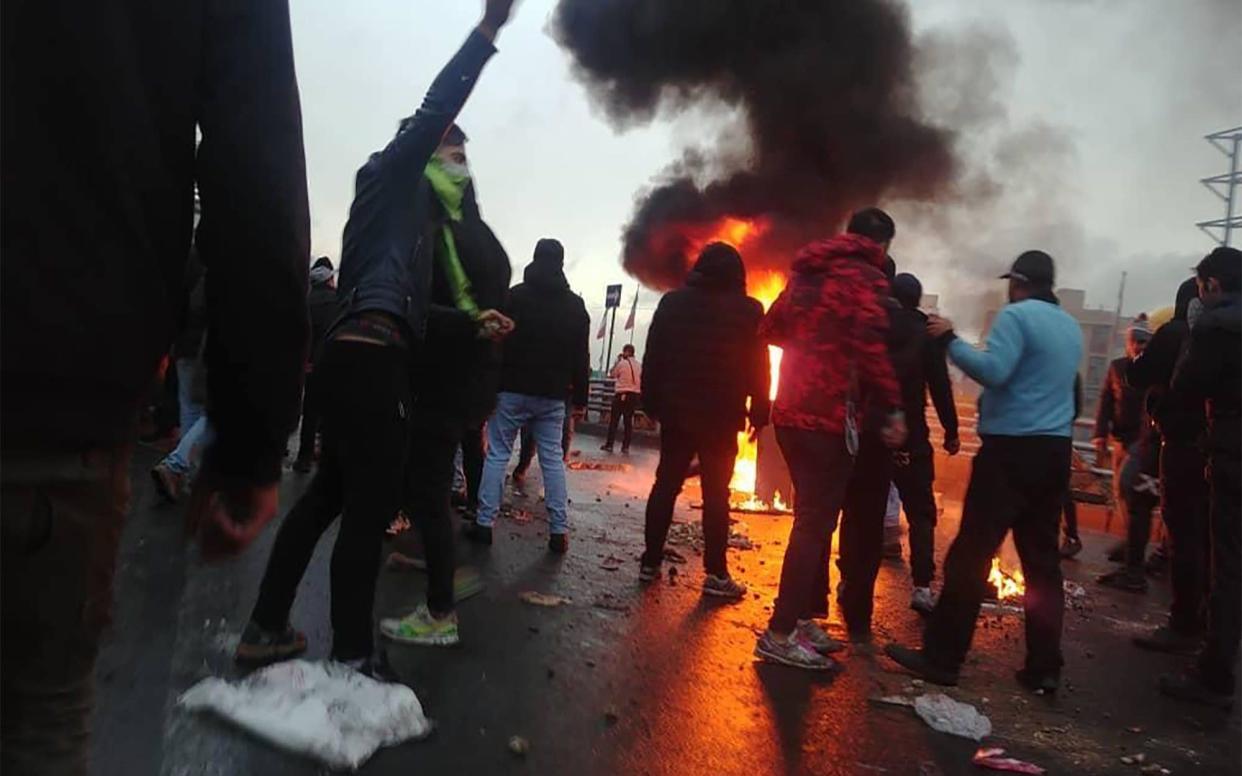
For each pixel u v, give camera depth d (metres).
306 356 1.43
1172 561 5.42
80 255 1.18
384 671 3.47
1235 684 4.79
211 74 1.30
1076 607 6.52
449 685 3.68
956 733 3.74
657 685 3.94
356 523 3.40
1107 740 3.88
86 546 1.30
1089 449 13.08
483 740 3.21
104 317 1.21
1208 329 4.38
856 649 4.84
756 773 3.19
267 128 1.31
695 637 4.67
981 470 4.41
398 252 3.43
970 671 4.68
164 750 2.83
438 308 3.94
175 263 1.33
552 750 3.19
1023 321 4.33
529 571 5.77
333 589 3.44
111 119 1.19
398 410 3.39
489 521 6.46
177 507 6.27
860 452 5.04
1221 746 3.92
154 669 3.45
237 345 1.36
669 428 5.61
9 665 1.30
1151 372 5.45
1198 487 5.32
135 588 4.43
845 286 4.34
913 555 5.74
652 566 5.77
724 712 3.72
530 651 4.20
